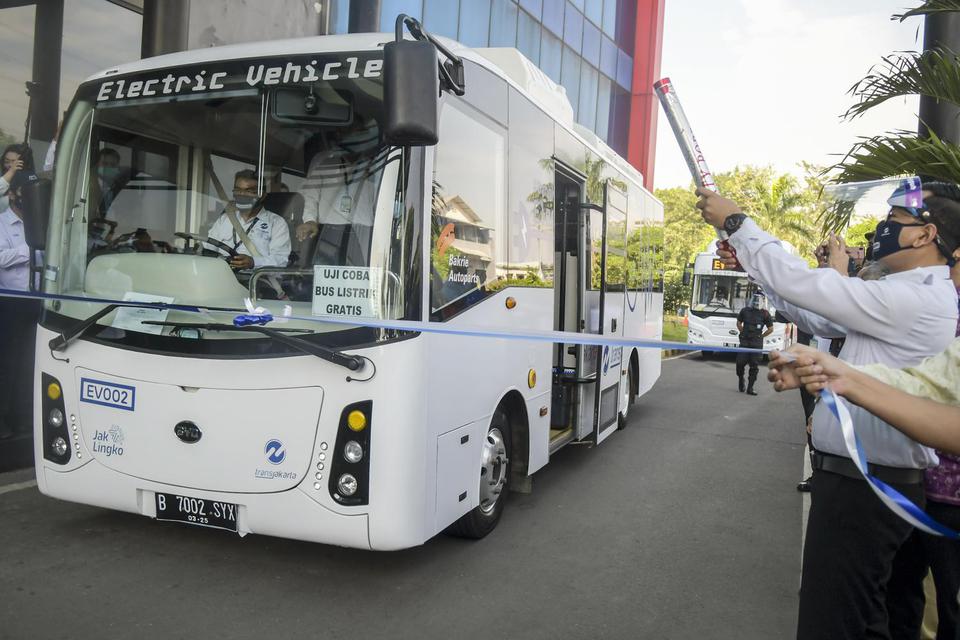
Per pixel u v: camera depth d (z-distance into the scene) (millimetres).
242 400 4000
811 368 2148
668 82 2750
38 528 4980
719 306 19641
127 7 9133
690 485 7355
